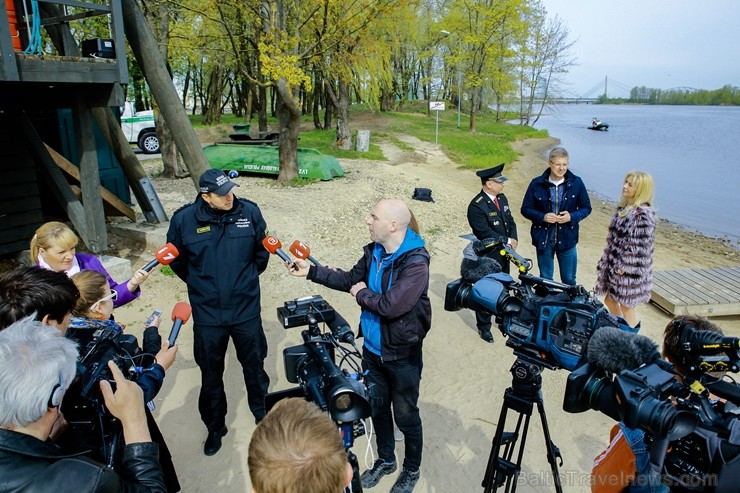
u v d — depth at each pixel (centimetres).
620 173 2300
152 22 1085
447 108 5188
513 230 561
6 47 470
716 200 1712
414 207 1129
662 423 169
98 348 224
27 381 153
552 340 247
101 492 152
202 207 360
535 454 386
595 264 864
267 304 638
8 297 204
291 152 1241
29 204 673
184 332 555
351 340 256
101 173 860
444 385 474
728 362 194
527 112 4631
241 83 3694
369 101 2284
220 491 344
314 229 895
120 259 659
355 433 219
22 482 149
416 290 304
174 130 728
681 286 681
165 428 405
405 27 1822
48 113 803
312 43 1248
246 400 444
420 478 357
